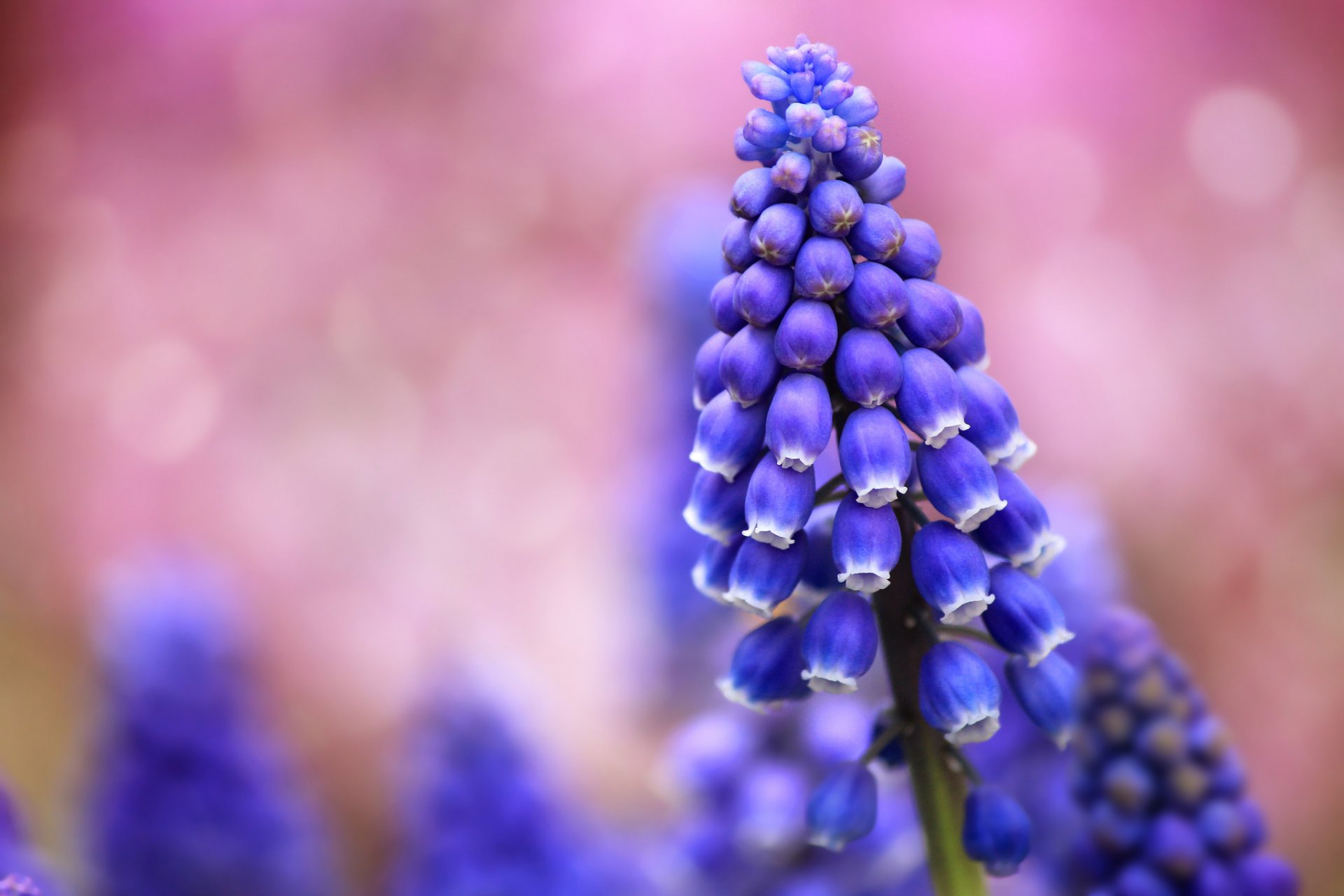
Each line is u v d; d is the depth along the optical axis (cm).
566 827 40
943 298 27
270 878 42
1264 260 69
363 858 52
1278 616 63
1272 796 57
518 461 69
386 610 67
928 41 69
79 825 42
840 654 27
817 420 27
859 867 33
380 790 58
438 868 39
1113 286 69
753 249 27
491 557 67
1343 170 69
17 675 63
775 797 33
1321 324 68
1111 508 65
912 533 28
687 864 34
